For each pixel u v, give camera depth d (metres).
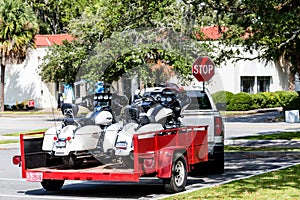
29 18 54.81
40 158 13.49
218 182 14.55
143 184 14.92
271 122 38.00
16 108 58.06
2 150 25.25
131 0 23.86
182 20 21.31
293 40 23.47
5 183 15.59
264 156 20.34
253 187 12.96
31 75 58.06
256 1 18.06
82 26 32.19
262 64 55.81
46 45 57.81
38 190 14.28
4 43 54.34
